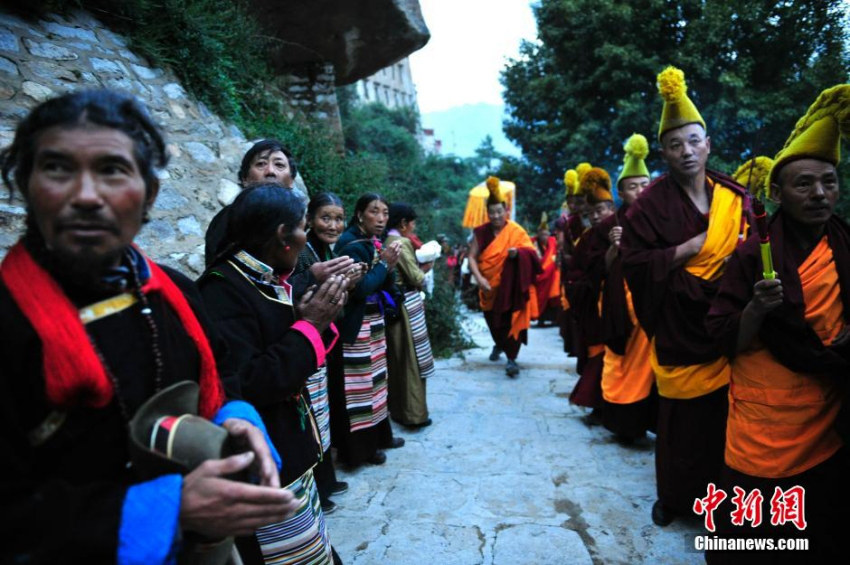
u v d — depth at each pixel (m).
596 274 4.22
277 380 1.64
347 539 2.87
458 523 3.01
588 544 2.80
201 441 0.92
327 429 3.12
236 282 1.74
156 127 1.02
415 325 4.43
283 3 7.30
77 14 4.21
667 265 2.82
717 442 2.81
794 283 2.04
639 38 12.21
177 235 3.69
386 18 7.85
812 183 1.99
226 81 5.25
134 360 0.97
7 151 0.93
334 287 1.84
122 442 0.95
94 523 0.82
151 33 4.61
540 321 10.81
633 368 3.86
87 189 0.86
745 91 6.62
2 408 0.83
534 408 5.02
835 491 2.09
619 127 12.47
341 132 8.84
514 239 6.27
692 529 2.92
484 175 33.41
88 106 0.89
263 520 0.91
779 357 2.08
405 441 4.23
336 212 3.25
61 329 0.86
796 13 5.61
